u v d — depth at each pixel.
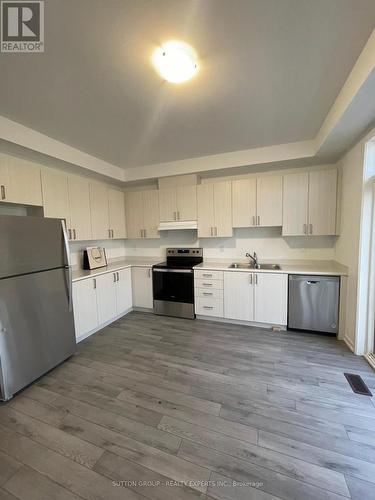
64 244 2.49
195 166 3.50
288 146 3.00
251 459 1.36
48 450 1.46
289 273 3.01
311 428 1.56
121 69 1.61
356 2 1.17
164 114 2.22
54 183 2.89
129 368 2.35
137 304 4.02
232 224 3.51
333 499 1.14
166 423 1.64
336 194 2.99
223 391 1.96
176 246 4.27
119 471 1.31
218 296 3.43
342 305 2.80
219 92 1.90
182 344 2.82
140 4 1.16
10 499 1.19
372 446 1.42
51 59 1.49
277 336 2.97
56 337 2.38
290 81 1.78
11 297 1.98
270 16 1.24
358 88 1.56
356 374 2.13
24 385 2.05
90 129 2.49
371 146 2.23
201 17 1.24
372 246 2.33
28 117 2.21
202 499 1.16
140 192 4.06
